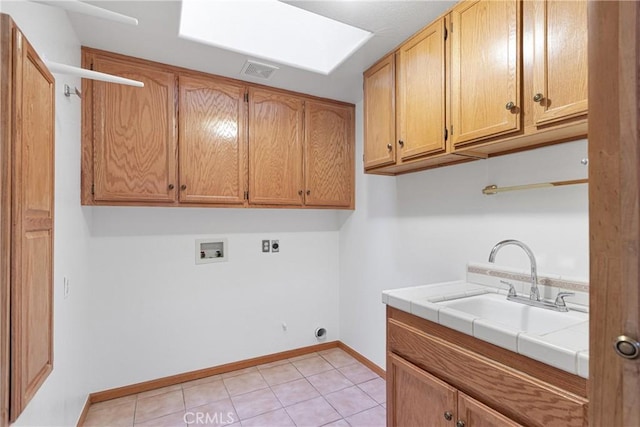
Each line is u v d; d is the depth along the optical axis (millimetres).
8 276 740
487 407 1078
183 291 2418
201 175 2168
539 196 1479
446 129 1536
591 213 527
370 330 2635
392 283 2393
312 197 2607
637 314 469
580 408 843
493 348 1086
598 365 516
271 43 2006
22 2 1040
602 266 512
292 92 2514
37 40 1172
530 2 1193
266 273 2746
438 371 1276
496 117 1308
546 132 1188
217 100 2223
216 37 1841
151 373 2303
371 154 2049
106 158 1898
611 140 500
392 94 1867
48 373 1038
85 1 1423
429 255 2072
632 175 474
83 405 1943
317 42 2162
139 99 1982
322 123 2652
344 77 2238
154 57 1967
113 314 2186
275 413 2004
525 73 1215
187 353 2424
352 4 1483
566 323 1248
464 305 1517
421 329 1380
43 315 987
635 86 470
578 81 1064
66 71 1089
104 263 2160
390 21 1607
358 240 2785
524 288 1532
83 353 1949
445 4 1486
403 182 2291
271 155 2430
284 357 2801
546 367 937
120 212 2217
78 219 1792
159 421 1928
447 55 1525
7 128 733
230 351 2588
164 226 2357
